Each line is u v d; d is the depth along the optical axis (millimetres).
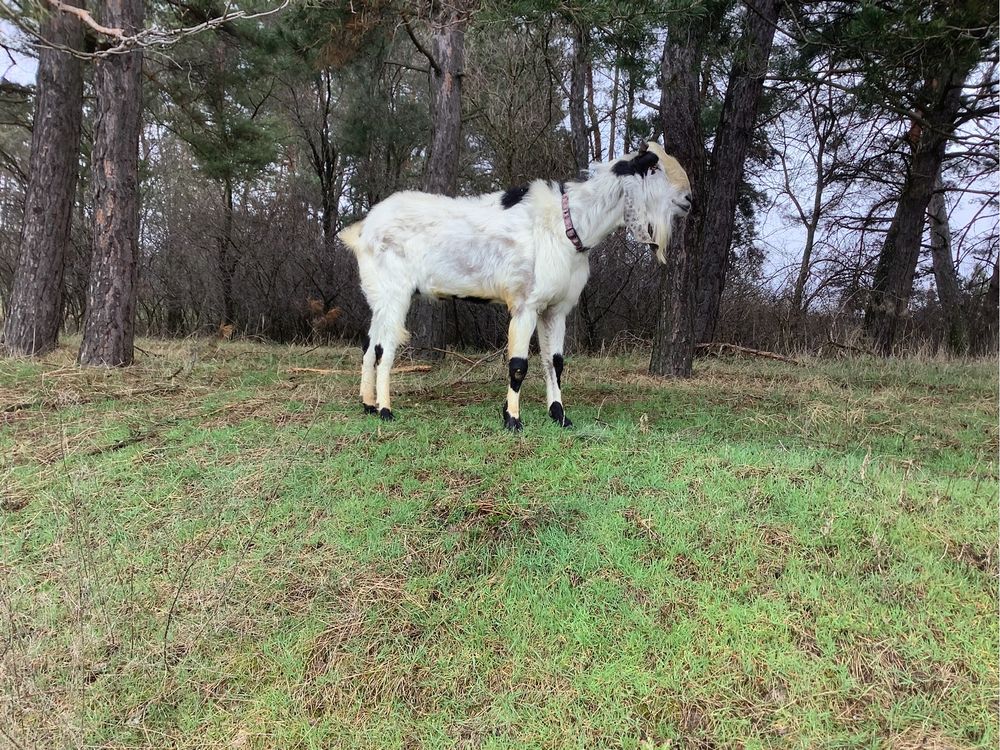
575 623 2545
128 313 7570
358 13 8492
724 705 2193
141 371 7180
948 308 12719
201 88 12281
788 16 7980
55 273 8430
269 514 3482
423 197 5027
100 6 8344
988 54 6223
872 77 6406
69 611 2756
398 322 5027
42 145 8180
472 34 7086
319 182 18453
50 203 8273
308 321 13352
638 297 12305
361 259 5176
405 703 2307
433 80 9688
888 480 3576
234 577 2898
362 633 2605
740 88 8609
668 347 7684
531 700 2270
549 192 4723
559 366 5023
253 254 13383
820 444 4559
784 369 8477
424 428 4707
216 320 13922
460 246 4727
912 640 2398
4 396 5766
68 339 10297
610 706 2217
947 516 3172
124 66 7195
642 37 6309
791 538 2994
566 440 4344
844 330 11859
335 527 3311
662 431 4746
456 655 2469
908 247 11289
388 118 15961
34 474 4047
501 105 13758
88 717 2289
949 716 2117
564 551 2959
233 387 6488
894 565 2791
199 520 3459
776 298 12570
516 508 3334
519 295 4695
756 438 4691
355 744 2172
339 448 4379
